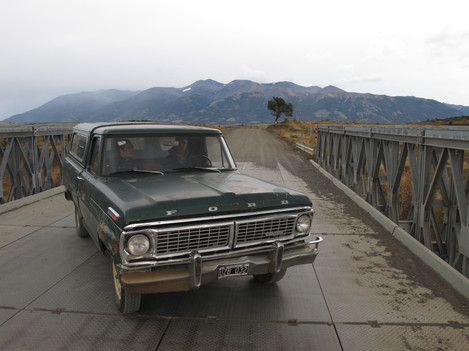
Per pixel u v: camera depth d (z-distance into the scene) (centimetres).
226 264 312
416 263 506
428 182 559
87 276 451
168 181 379
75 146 571
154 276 293
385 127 721
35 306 375
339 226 690
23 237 605
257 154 2217
